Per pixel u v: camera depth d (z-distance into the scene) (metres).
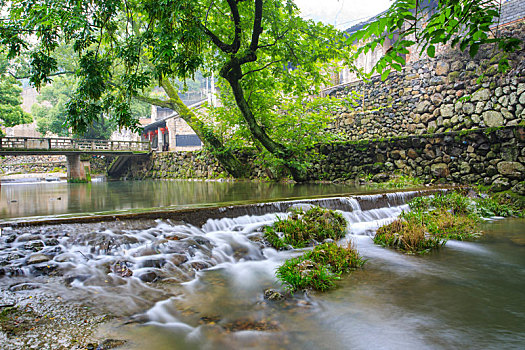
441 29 2.15
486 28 2.16
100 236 4.34
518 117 8.94
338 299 3.27
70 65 19.48
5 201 8.36
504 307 3.06
